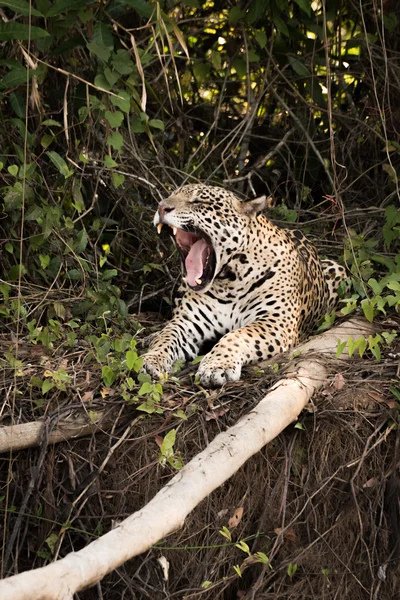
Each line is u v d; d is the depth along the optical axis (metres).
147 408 9.23
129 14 14.10
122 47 13.82
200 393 9.62
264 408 8.84
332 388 9.70
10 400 9.55
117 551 6.83
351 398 9.63
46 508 9.12
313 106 14.47
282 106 15.02
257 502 9.46
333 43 14.91
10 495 9.26
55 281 11.80
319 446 9.52
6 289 11.05
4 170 12.23
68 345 10.52
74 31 12.69
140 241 13.36
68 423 9.24
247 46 14.49
